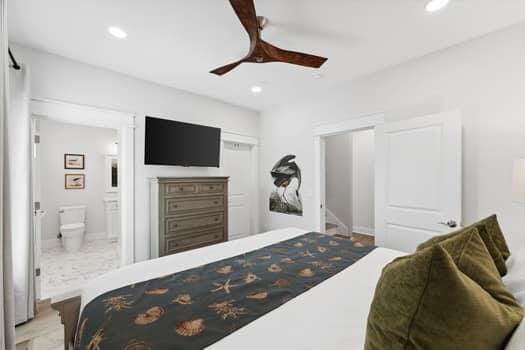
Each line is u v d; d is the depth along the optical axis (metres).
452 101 2.35
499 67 2.10
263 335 0.88
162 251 2.96
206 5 1.79
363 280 1.34
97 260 3.72
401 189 2.62
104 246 4.42
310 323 0.95
